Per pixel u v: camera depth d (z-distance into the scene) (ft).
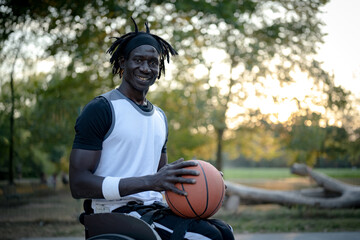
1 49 25.68
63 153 51.21
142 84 8.36
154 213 7.61
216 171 7.72
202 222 7.42
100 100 7.99
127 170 8.13
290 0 31.22
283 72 32.45
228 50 33.94
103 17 24.27
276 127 34.83
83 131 7.71
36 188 49.96
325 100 32.09
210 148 46.78
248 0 28.43
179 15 27.25
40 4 22.62
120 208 8.07
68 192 47.88
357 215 28.17
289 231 22.91
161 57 9.37
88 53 26.84
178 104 33.91
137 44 8.40
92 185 7.47
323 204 30.04
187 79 33.91
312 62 32.12
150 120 8.44
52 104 29.50
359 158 56.24
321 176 31.89
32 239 20.36
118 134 7.95
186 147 34.60
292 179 92.32
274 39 32.58
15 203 34.96
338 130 37.24
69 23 24.00
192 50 31.96
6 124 33.32
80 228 23.71
